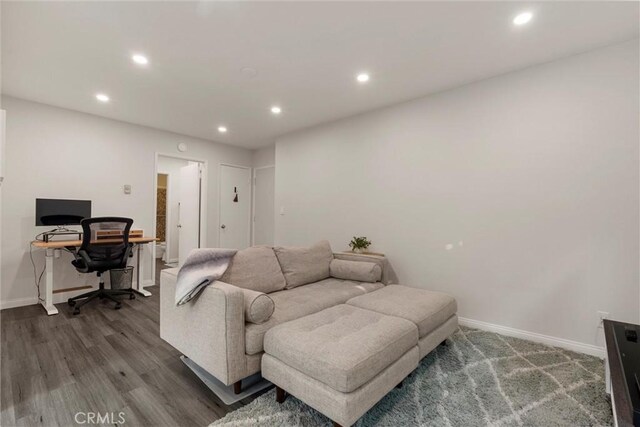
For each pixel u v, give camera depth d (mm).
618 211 2184
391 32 2088
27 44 2227
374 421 1515
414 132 3244
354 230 3773
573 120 2350
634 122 2135
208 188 5133
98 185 3840
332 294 2434
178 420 1520
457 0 1773
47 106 3447
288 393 1662
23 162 3301
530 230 2531
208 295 1715
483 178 2771
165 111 3656
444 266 3010
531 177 2527
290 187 4621
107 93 3117
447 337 2369
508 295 2639
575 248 2340
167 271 2166
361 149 3713
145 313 3119
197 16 1923
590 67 2287
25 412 1565
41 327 2711
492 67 2557
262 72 2672
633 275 2137
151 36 2141
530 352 2281
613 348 1412
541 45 2227
